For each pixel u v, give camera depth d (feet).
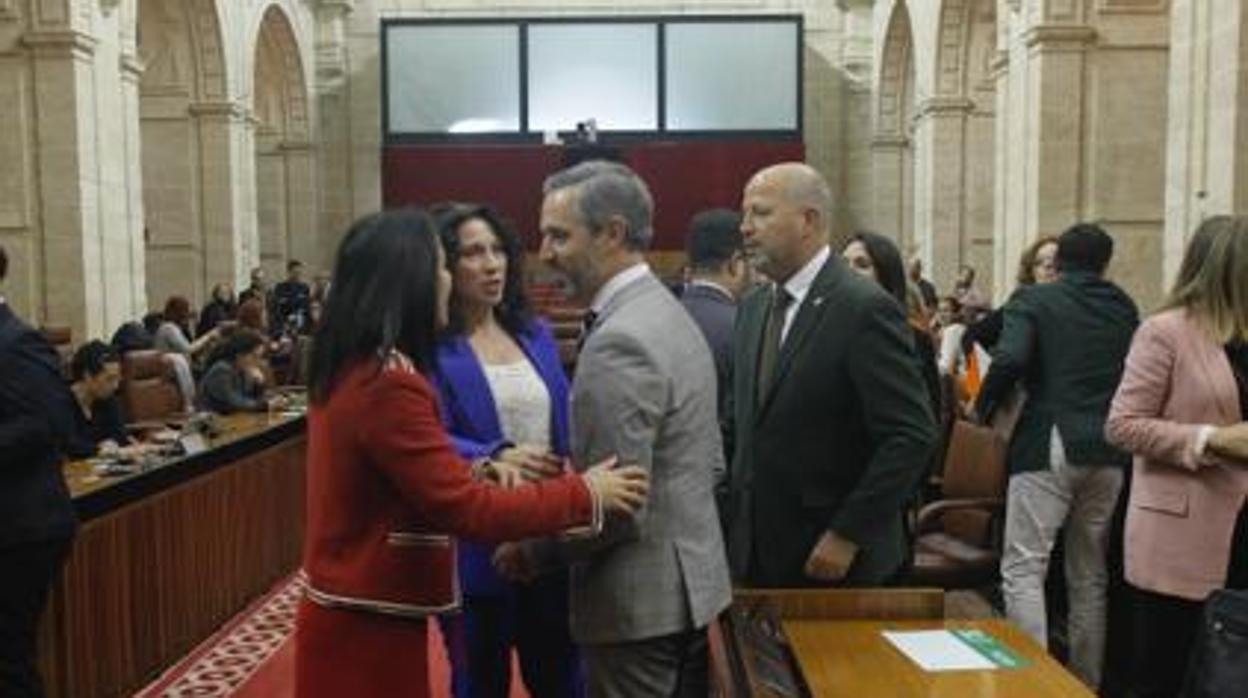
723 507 10.96
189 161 47.80
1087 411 13.19
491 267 10.94
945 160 48.73
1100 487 13.35
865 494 9.46
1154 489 10.69
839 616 9.46
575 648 11.29
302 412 24.72
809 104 62.08
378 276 7.63
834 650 8.73
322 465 7.70
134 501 15.97
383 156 60.85
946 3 46.70
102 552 14.97
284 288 49.32
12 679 11.44
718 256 13.26
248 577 20.48
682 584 8.13
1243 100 21.09
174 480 17.25
